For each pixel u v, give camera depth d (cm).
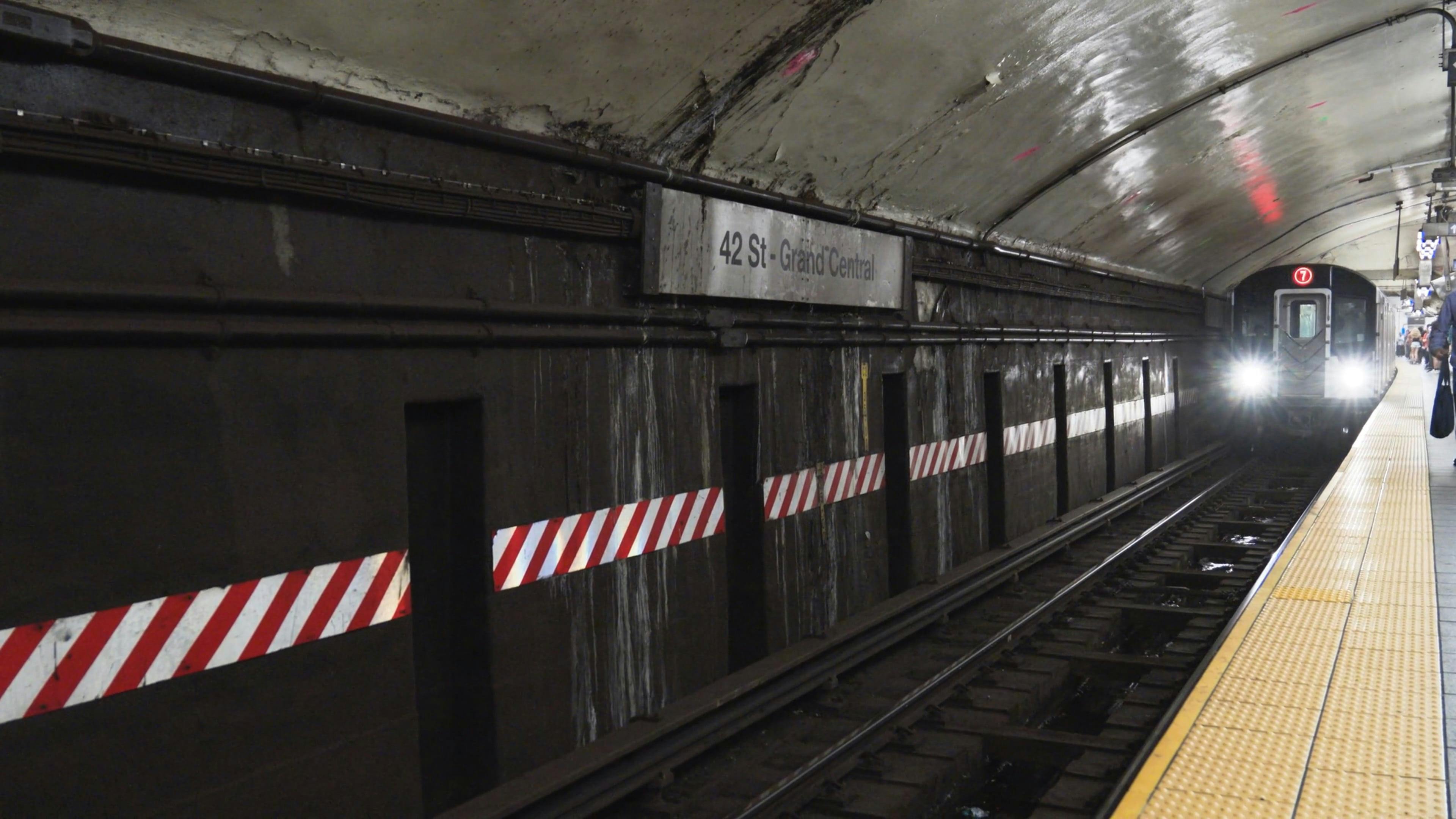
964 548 902
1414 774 360
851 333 716
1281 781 358
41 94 293
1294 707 429
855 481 730
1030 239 1041
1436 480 1087
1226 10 725
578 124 476
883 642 719
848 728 599
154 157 315
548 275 471
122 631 315
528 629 464
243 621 348
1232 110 991
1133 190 1105
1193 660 738
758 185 610
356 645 388
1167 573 1031
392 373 399
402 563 404
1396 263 2367
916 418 816
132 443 317
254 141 348
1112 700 786
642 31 438
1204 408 2006
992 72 645
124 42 305
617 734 505
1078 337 1184
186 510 331
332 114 370
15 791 291
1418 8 850
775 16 476
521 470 460
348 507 383
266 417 355
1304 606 592
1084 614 883
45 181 296
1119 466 1395
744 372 611
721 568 596
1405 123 1298
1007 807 590
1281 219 1772
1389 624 547
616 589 516
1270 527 1315
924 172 740
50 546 299
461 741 460
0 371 288
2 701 289
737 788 519
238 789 347
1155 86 829
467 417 447
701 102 511
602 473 506
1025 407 1046
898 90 607
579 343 486
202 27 325
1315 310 2002
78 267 303
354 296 377
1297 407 2022
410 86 396
